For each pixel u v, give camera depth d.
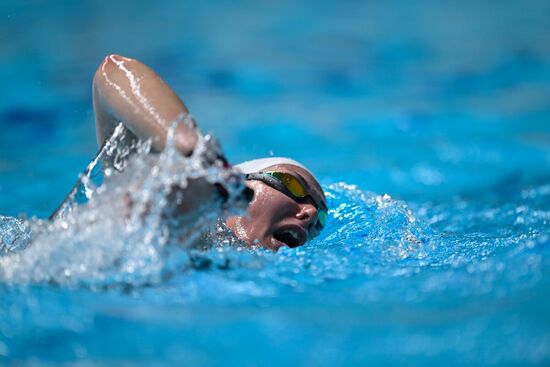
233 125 21.58
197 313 7.51
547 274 8.34
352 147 20.08
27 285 7.95
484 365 6.56
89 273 8.05
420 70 26.69
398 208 12.66
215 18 33.41
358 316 7.47
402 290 8.14
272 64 27.17
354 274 8.72
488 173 17.83
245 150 19.67
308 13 34.69
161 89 9.10
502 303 7.64
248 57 27.98
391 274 8.73
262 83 25.41
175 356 6.73
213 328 7.21
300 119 22.20
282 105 23.47
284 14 34.44
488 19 33.00
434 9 35.09
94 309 7.52
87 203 8.49
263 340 6.98
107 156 9.27
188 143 8.31
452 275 8.57
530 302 7.62
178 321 7.33
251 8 35.44
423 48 29.06
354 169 18.38
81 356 6.75
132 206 8.20
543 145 19.72
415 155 19.34
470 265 8.92
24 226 9.77
